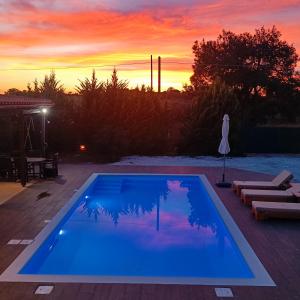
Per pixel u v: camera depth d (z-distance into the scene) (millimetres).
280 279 7461
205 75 39438
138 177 18359
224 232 11102
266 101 37062
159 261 9688
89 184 16016
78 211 13750
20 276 7406
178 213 14227
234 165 21672
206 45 39219
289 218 11367
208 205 14586
